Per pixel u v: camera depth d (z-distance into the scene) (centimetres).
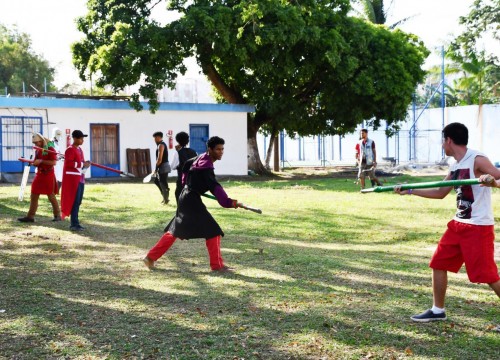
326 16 2797
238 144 3061
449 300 623
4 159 2527
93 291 659
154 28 2583
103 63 2531
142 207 1505
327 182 2492
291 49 2777
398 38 2988
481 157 520
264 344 487
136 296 638
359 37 2828
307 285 688
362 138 1933
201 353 468
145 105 2823
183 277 730
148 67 2573
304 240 1048
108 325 537
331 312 577
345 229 1172
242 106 3016
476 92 4747
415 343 491
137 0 2703
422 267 796
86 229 1141
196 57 2786
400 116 3012
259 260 838
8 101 2484
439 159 4125
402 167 3447
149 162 2822
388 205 1587
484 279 518
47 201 1589
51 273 750
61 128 2641
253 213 1409
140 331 520
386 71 2878
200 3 2634
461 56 4172
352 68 2756
